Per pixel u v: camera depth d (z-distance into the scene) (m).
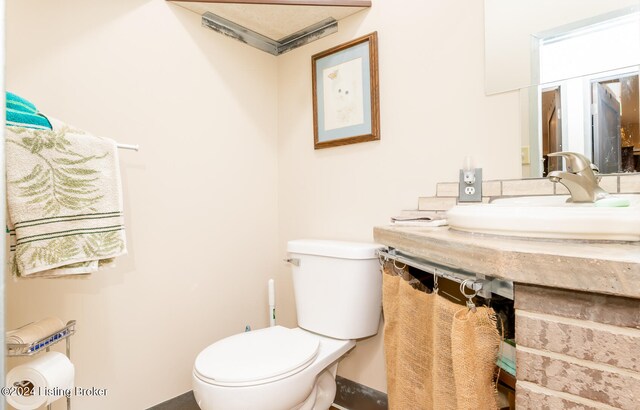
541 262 0.54
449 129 1.34
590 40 1.06
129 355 1.35
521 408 0.58
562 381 0.54
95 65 1.28
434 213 1.36
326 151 1.75
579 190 0.88
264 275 1.89
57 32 1.19
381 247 1.39
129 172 1.35
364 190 1.60
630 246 0.61
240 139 1.77
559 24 1.11
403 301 1.03
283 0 1.51
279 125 1.96
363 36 1.58
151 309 1.42
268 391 1.03
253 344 1.26
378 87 1.54
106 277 1.29
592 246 0.62
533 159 1.15
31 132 0.85
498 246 0.62
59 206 0.89
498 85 1.22
